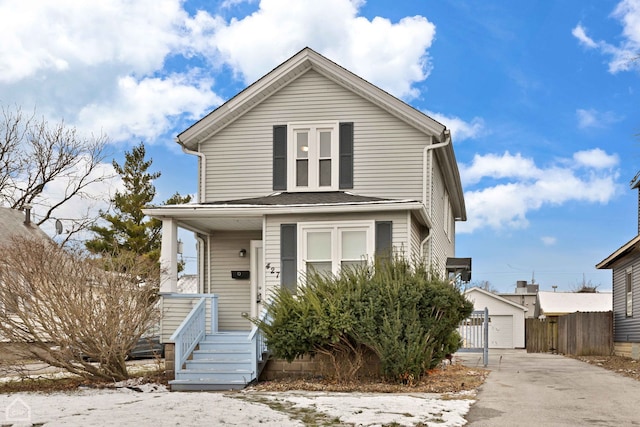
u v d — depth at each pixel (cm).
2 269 1070
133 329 1155
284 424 722
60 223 2567
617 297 2202
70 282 1088
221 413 785
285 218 1361
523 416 808
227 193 1592
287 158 1578
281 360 1177
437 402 890
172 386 1084
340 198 1451
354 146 1557
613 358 1956
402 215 1330
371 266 1190
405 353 1059
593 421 780
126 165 3294
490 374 1316
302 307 1088
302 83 1599
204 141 1627
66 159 3067
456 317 1159
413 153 1534
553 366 1583
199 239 1584
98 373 1143
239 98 1586
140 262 1185
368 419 760
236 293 1534
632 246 1847
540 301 3512
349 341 1109
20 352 1121
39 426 715
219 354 1190
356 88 1556
